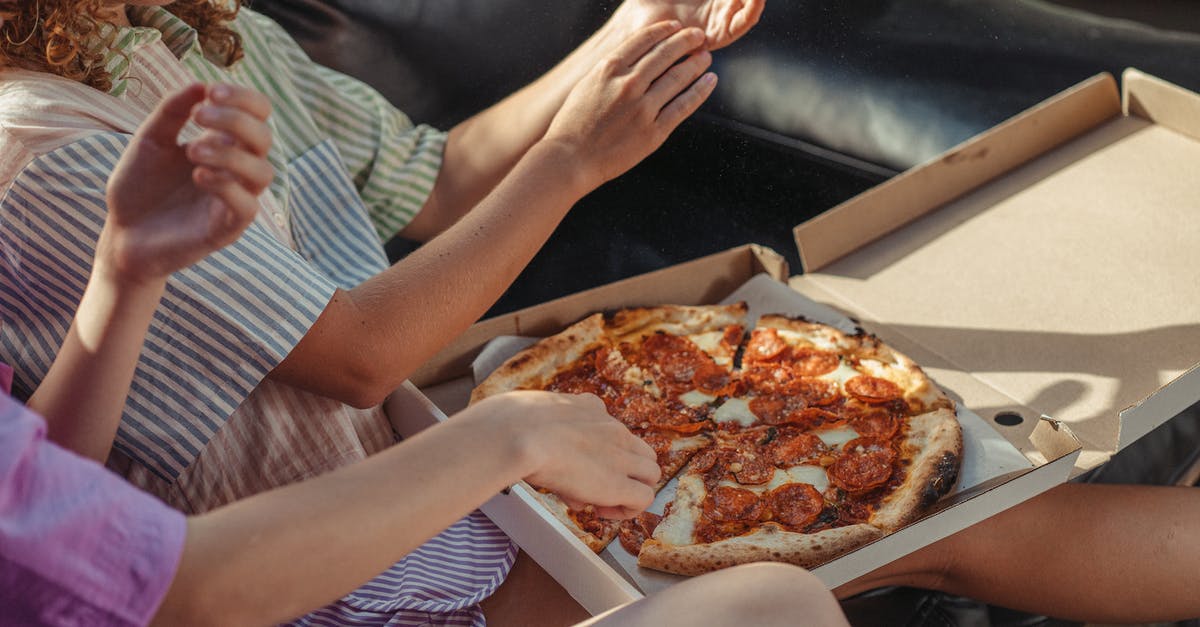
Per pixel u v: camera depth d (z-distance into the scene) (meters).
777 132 1.73
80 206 0.85
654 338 1.30
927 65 1.74
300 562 0.58
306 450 0.99
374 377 0.94
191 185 0.63
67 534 0.53
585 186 1.05
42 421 0.54
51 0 0.91
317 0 1.65
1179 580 1.11
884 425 1.16
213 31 1.20
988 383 1.19
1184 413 1.38
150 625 0.56
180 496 0.96
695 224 1.68
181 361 0.90
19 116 0.87
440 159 1.42
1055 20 1.83
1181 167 1.47
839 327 1.27
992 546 1.09
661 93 1.07
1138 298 1.27
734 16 1.14
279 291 0.89
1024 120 1.50
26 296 0.89
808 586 0.68
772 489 1.11
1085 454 1.07
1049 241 1.38
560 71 1.36
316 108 1.37
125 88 1.00
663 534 1.05
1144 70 1.76
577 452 0.74
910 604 1.18
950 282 1.34
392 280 0.95
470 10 1.65
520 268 1.02
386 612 0.94
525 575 1.03
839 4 1.77
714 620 0.67
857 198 1.38
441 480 0.65
